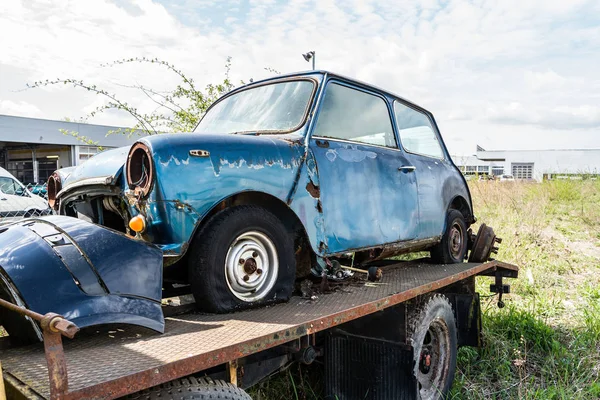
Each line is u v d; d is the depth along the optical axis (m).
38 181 30.67
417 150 4.31
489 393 3.61
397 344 2.95
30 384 1.56
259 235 2.54
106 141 28.50
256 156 2.61
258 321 2.23
